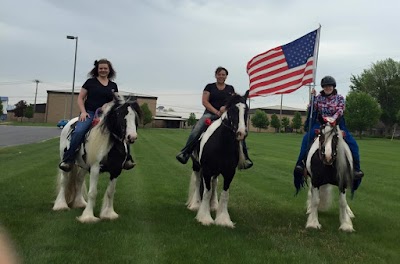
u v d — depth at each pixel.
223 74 7.98
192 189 8.66
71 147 7.13
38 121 98.19
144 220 7.24
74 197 8.00
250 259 5.31
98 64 7.46
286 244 6.13
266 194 10.87
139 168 15.52
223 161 7.12
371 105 71.56
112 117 6.79
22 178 11.22
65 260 4.95
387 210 9.36
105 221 6.91
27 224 6.48
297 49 8.69
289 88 8.73
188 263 5.08
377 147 41.09
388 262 5.55
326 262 5.37
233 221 7.63
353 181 7.21
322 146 6.78
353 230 7.14
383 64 88.12
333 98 7.43
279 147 32.81
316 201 7.30
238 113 6.87
